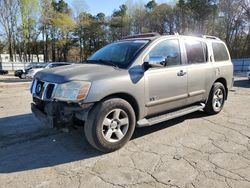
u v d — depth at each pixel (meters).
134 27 60.94
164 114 4.74
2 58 49.03
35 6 45.97
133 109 4.19
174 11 52.88
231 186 2.99
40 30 50.97
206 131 4.86
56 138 4.50
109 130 3.84
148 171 3.35
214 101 5.89
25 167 3.47
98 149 3.83
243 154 3.84
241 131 4.86
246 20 46.41
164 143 4.27
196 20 47.72
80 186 3.02
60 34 57.25
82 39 63.97
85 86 3.58
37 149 4.05
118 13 62.06
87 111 3.66
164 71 4.50
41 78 4.06
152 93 4.33
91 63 4.56
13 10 44.66
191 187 2.98
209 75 5.55
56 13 51.75
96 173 3.31
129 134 4.06
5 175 3.27
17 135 4.66
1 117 5.88
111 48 4.91
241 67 28.44
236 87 11.52
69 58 66.12
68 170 3.39
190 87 5.07
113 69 4.00
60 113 3.70
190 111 5.14
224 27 48.34
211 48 5.76
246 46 48.34
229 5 46.34
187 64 5.03
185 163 3.55
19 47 48.56
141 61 4.23
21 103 7.62
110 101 3.78
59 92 3.64
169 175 3.24
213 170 3.36
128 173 3.30
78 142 4.32
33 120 5.61
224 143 4.27
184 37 5.16
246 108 6.78
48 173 3.32
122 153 3.89
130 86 3.98
